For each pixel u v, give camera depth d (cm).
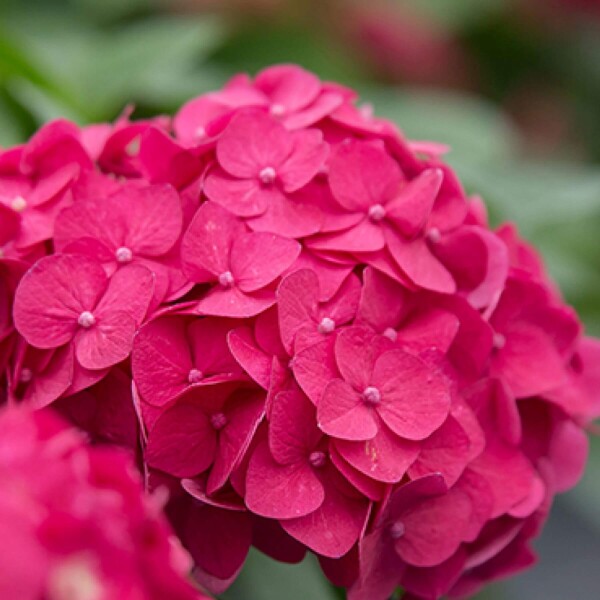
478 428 53
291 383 51
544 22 89
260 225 53
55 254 52
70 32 75
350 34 84
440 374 52
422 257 54
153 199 53
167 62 68
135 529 44
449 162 69
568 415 56
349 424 51
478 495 53
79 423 52
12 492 43
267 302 52
